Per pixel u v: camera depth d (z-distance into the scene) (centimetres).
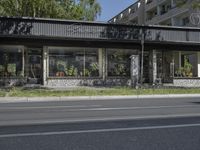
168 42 3225
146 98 2317
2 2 3300
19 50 3042
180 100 2091
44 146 792
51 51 3092
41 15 3559
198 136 896
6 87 2828
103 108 1602
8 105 1820
